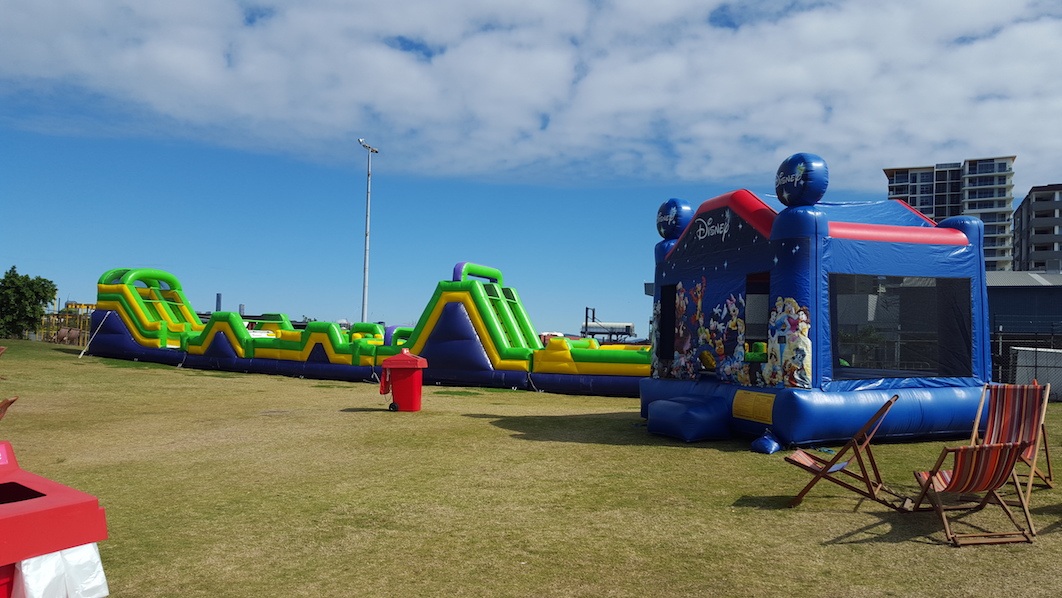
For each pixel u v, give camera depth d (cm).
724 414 1027
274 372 2552
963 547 527
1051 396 1705
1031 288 3772
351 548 528
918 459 877
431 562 497
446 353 2177
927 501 644
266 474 784
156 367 2641
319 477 768
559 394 2016
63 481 748
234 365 2636
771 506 646
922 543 537
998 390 654
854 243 982
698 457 887
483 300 2175
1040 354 1727
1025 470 778
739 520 601
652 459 872
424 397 1775
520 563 495
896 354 1352
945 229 1064
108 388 1783
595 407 1579
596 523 592
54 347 3247
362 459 870
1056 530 568
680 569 482
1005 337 2469
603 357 2000
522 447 957
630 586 452
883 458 884
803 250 959
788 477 770
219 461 857
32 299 3759
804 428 920
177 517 609
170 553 515
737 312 1068
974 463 512
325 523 592
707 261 1152
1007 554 512
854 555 510
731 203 1097
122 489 712
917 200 12094
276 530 572
